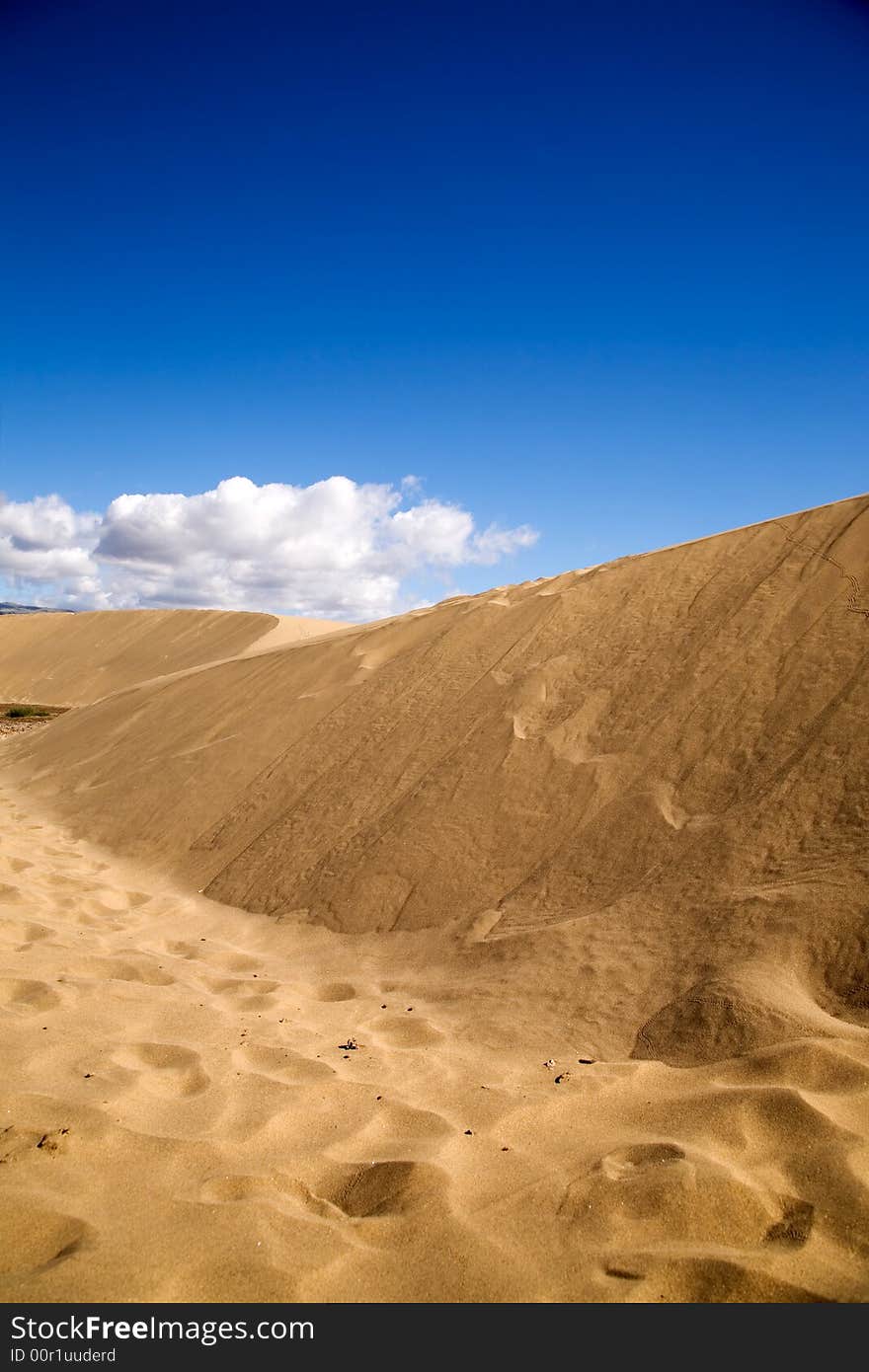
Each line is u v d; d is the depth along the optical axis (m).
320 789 7.92
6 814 10.70
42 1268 2.22
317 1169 2.74
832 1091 2.99
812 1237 2.35
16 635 47.59
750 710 5.84
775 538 7.70
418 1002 4.48
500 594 10.55
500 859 5.80
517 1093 3.25
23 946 5.01
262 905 6.57
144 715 13.32
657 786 5.66
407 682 9.05
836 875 4.23
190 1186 2.58
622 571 8.89
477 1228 2.42
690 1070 3.34
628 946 4.43
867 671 5.48
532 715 7.13
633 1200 2.50
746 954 3.99
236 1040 3.79
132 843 8.78
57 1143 2.74
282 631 38.72
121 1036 3.74
